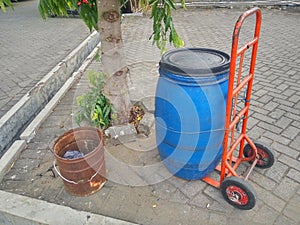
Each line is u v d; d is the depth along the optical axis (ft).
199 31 24.29
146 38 19.04
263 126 9.49
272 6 31.50
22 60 18.53
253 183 7.13
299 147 8.39
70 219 6.08
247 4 32.63
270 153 7.20
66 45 21.90
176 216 6.36
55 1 7.28
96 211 6.54
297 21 25.89
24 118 10.68
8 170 7.88
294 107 10.63
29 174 7.75
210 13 32.09
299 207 6.44
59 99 11.82
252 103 10.98
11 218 6.33
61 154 7.14
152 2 7.90
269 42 19.71
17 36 25.70
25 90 13.60
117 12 8.02
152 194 6.95
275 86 12.46
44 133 9.58
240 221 6.18
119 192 7.03
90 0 8.09
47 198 6.95
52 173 7.73
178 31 24.35
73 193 6.94
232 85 5.59
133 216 6.40
